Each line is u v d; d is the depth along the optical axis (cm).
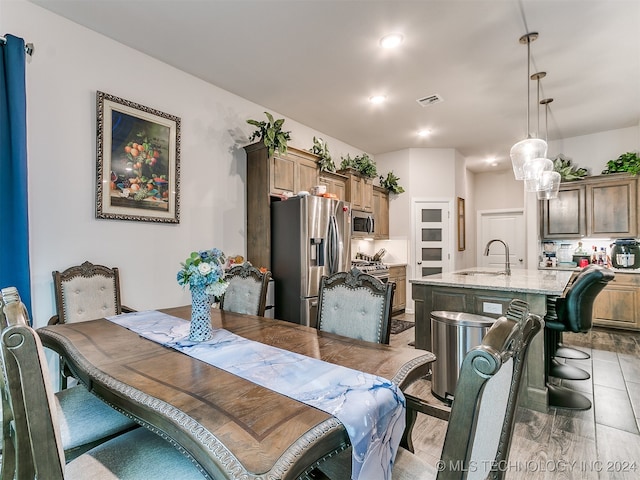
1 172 221
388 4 241
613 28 266
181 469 107
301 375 120
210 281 161
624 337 432
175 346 153
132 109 293
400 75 342
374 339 177
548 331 275
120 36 280
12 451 116
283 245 373
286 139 384
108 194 278
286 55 307
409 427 137
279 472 71
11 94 222
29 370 82
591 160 520
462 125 485
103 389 115
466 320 245
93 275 262
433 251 600
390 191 617
